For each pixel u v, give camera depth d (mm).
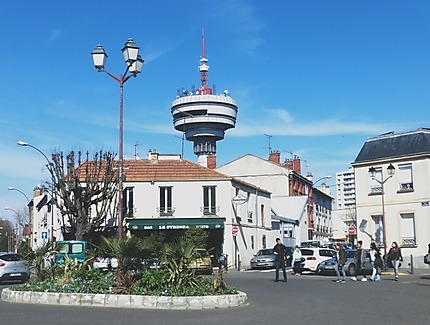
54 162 38594
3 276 23828
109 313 13180
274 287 21469
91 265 17594
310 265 31266
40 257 17922
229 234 40656
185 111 105312
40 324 11266
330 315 12875
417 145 35562
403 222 35625
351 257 29922
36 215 66688
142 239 15500
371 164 37281
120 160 20625
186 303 14180
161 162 42719
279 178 60781
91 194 38219
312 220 67625
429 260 26453
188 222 40656
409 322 11672
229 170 62250
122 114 20672
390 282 24156
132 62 19891
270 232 50219
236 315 12898
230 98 106688
